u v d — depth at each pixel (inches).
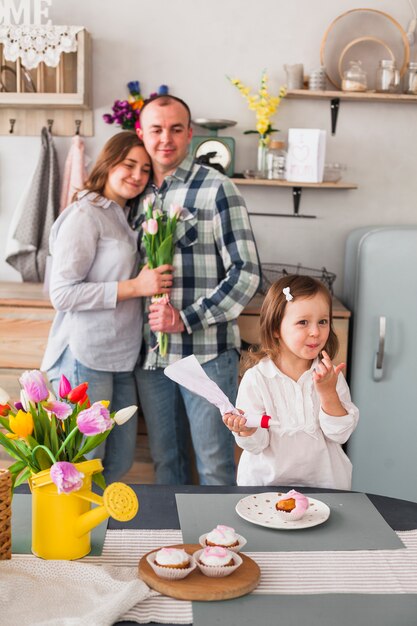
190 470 117.8
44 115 137.4
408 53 134.2
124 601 46.0
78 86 129.6
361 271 119.0
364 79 133.0
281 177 132.3
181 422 114.0
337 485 73.8
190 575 50.1
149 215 102.7
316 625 45.3
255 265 103.6
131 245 105.0
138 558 53.9
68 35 128.8
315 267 140.9
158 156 102.9
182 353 104.4
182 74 136.3
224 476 106.9
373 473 121.1
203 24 135.2
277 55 135.9
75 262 100.2
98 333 102.6
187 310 102.2
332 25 132.6
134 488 66.7
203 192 103.8
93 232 101.2
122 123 132.6
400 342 118.5
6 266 141.6
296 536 57.6
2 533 51.8
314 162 129.5
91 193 103.0
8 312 119.8
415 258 117.0
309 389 74.5
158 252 102.0
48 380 115.7
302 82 133.1
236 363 108.3
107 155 102.8
